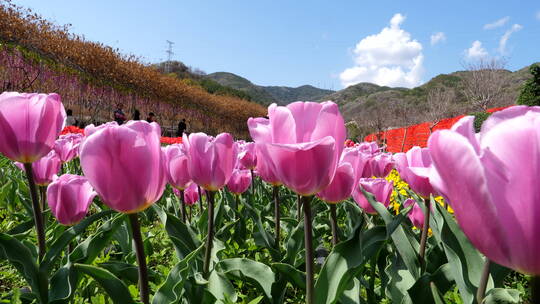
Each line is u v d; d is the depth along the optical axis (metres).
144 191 1.04
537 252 0.57
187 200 2.81
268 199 4.27
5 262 2.28
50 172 2.41
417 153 1.57
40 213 1.49
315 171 1.04
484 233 0.60
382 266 1.79
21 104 1.33
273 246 2.26
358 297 1.37
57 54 21.19
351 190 1.40
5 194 3.54
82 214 1.75
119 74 27.19
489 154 0.58
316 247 2.23
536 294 0.62
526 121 0.57
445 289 1.42
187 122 39.69
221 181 1.60
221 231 2.48
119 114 17.00
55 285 1.36
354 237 1.21
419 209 2.05
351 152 1.41
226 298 1.46
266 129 1.12
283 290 1.64
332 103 1.04
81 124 18.78
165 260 2.58
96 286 1.88
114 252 2.29
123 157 0.99
